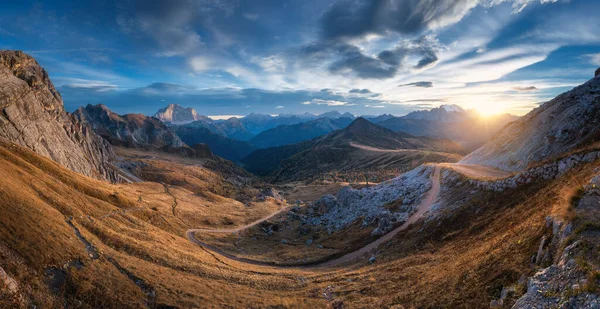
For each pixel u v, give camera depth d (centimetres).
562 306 1452
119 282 3738
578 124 6662
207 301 3753
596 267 1512
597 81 7575
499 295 2003
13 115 10456
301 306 3641
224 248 8400
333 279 4641
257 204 16150
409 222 6594
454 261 3347
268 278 5103
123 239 5238
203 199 16150
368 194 10419
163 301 3575
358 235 7544
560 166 4322
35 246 3662
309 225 10856
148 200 11744
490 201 5141
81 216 5622
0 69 11569
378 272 4403
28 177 6128
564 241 1869
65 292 3300
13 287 2959
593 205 2092
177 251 5888
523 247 2342
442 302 2384
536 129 8081
